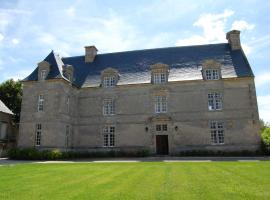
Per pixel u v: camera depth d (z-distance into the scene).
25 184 11.67
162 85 34.81
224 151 31.61
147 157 31.66
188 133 32.94
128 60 39.53
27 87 34.34
